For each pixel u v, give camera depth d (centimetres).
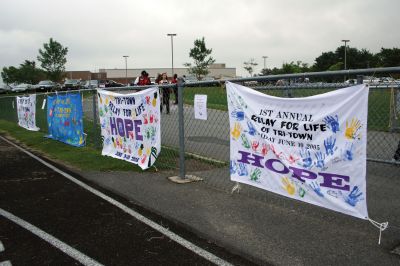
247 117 512
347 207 409
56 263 380
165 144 987
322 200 432
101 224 477
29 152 1018
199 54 4888
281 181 478
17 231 462
